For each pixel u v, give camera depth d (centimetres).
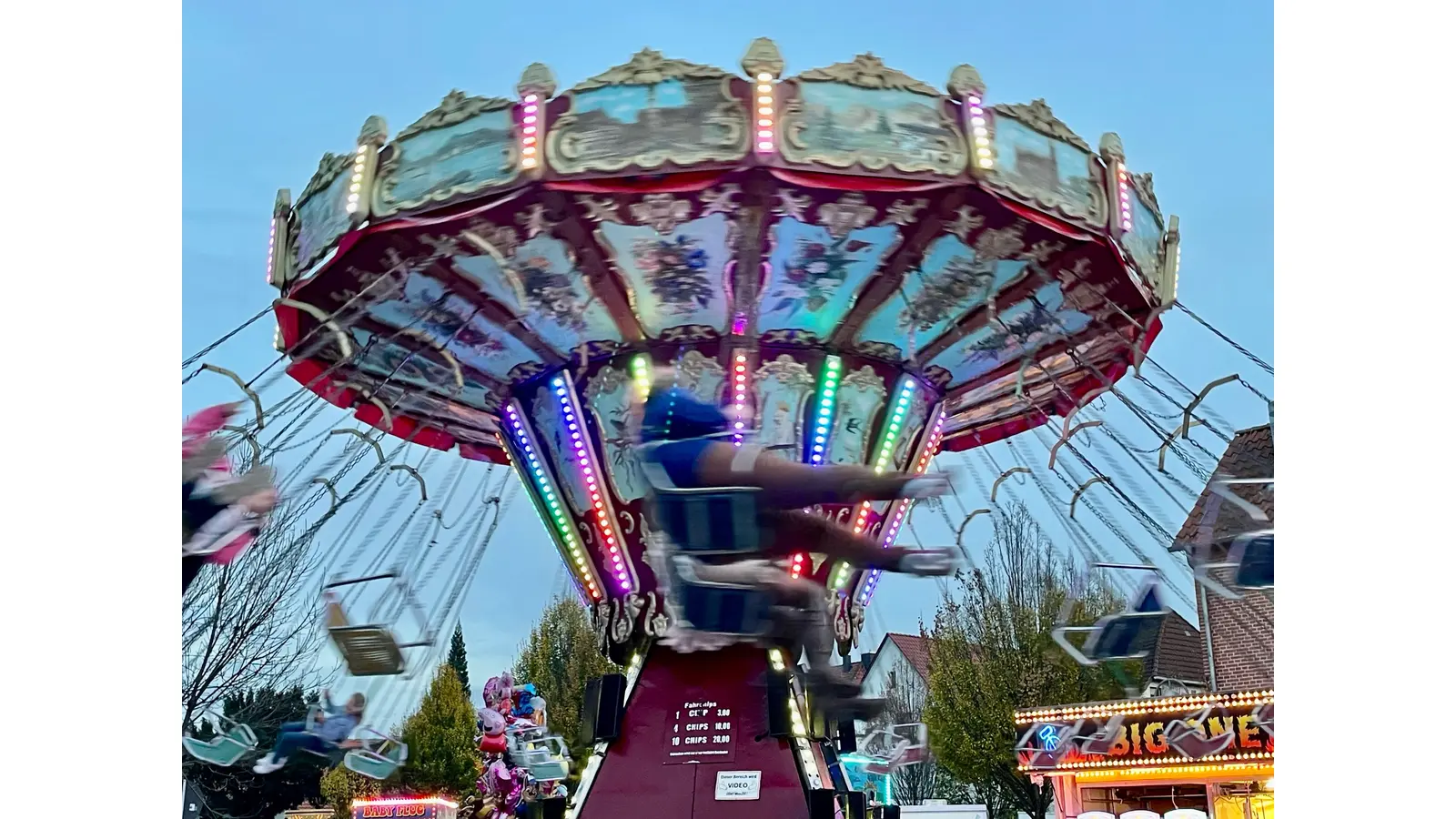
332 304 800
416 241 715
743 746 790
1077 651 774
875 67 641
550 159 637
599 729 806
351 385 949
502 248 724
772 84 629
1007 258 751
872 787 1702
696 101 632
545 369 891
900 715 2677
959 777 2222
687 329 846
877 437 885
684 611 679
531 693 1616
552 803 807
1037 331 870
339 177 688
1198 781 1562
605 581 861
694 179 649
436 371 934
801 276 774
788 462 603
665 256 743
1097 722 1645
